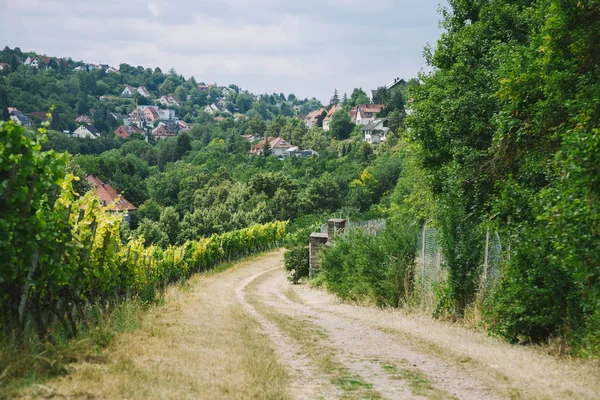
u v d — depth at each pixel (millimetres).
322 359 10047
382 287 18938
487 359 9664
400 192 62500
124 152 181875
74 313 11125
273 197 92062
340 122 191000
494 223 13414
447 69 24594
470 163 17859
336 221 31281
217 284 32156
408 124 22922
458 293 14703
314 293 26219
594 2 11797
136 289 16703
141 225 73438
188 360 8750
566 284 10898
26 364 6875
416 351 10844
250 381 7852
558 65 13070
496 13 20984
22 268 8164
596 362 9383
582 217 8906
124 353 8547
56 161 8508
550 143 13633
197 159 152500
